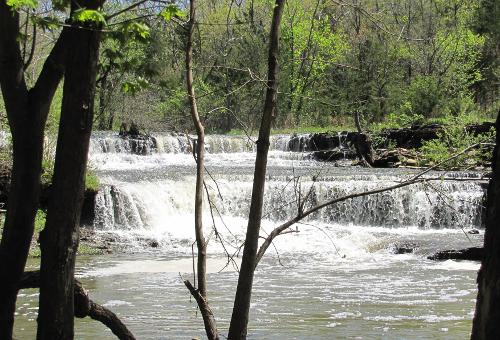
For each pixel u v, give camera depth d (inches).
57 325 203.0
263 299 498.0
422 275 604.4
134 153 1334.9
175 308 460.8
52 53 211.2
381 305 477.4
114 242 789.9
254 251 215.2
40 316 204.1
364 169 1206.3
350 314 448.5
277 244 773.3
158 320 423.8
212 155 1389.0
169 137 1370.6
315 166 1283.2
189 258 701.3
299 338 383.2
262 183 214.2
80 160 201.5
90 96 201.0
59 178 201.2
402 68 1450.5
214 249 730.8
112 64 215.8
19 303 458.6
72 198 202.1
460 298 502.3
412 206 919.7
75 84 199.3
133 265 653.3
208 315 224.5
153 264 660.7
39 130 215.3
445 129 1184.8
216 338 223.5
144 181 948.6
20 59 212.2
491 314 129.2
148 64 218.5
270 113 214.2
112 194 881.5
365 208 928.9
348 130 1440.7
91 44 198.5
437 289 538.9
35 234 698.2
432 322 426.3
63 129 200.7
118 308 462.0
